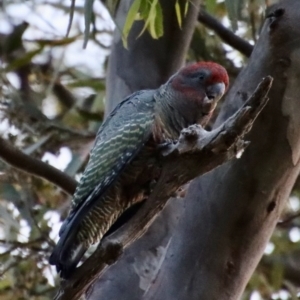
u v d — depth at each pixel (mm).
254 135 9367
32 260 14070
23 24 16078
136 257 10859
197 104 9789
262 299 15125
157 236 11055
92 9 9219
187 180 7949
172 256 9570
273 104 9391
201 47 15688
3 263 14180
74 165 14305
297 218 15438
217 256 9359
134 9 9375
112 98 12195
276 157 9344
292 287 14992
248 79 9781
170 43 12352
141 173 8867
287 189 9500
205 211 9477
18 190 14664
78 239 8789
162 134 9164
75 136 15039
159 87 11094
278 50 9648
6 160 11180
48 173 11359
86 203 8711
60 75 17219
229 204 9383
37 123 14922
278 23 9750
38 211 14672
